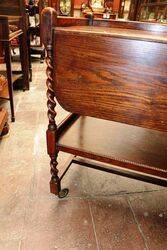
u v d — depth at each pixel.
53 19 0.75
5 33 1.53
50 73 0.85
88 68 0.77
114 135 1.14
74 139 1.07
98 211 1.09
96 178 1.31
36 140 1.62
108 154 0.98
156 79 0.71
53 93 0.89
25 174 1.29
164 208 1.14
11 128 1.75
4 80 1.93
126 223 1.04
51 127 0.98
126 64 0.72
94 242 0.94
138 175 1.15
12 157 1.42
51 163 1.06
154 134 1.19
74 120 1.26
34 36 3.83
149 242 0.96
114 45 0.70
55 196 1.16
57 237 0.95
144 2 2.74
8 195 1.14
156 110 0.75
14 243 0.92
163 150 1.05
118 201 1.16
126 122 0.82
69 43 0.75
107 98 0.80
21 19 2.19
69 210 1.08
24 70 2.44
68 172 1.34
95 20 1.36
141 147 1.06
